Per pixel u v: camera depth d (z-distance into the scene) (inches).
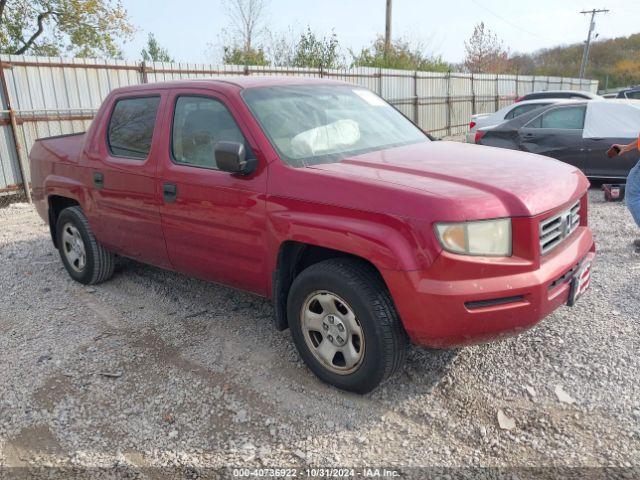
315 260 140.3
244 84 153.6
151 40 1145.4
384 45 1013.8
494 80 1005.8
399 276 110.9
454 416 120.6
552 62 2955.2
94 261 201.2
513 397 126.1
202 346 156.6
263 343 156.8
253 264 141.6
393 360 120.2
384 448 111.7
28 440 119.1
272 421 121.4
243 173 136.3
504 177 122.4
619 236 247.4
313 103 159.0
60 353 155.5
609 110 347.3
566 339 149.8
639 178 208.7
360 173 124.9
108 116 186.5
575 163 355.9
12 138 383.2
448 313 108.7
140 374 142.7
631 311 165.6
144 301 191.8
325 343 130.3
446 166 130.2
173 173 156.2
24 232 299.1
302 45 843.4
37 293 203.6
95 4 814.5
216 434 118.3
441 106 846.5
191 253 158.9
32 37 848.9
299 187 127.1
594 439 111.3
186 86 161.5
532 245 113.0
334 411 124.0
